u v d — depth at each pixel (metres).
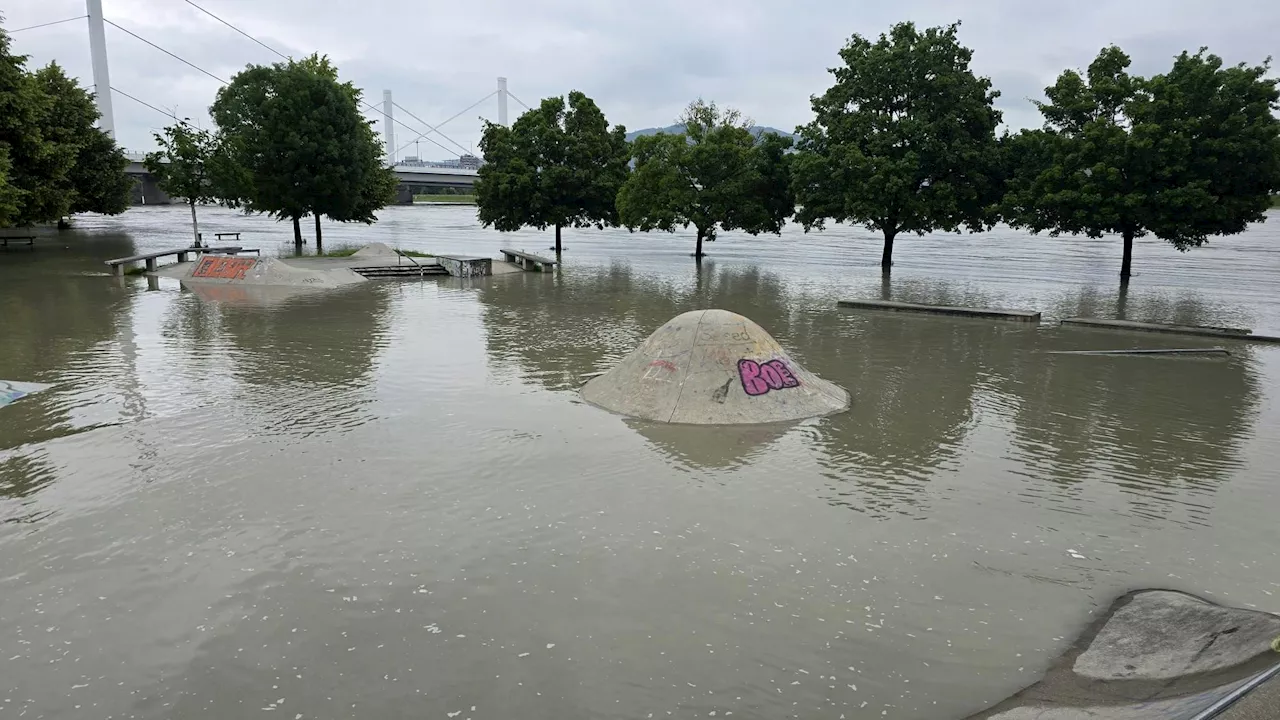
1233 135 21.70
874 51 27.22
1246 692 3.54
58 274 24.23
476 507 6.73
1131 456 8.28
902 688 4.39
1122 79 24.67
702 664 4.59
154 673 4.49
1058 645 4.82
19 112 25.73
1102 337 15.48
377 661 4.60
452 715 4.14
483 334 15.06
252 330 15.23
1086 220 23.42
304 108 31.88
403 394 10.43
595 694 4.32
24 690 4.32
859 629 4.97
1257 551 6.09
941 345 14.50
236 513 6.60
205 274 23.48
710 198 30.73
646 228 31.45
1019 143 26.44
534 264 28.42
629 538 6.16
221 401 10.02
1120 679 4.37
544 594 5.34
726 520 6.52
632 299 20.62
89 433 8.71
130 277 23.83
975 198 26.28
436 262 28.48
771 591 5.40
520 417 9.38
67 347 13.37
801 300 20.78
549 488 7.16
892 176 25.80
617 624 4.98
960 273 28.56
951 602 5.30
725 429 9.00
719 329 10.12
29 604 5.20
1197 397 10.76
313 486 7.19
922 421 9.47
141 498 6.91
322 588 5.40
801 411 9.59
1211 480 7.60
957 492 7.21
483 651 4.70
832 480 7.47
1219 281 25.91
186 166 32.12
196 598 5.28
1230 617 4.78
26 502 6.83
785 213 31.70
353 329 15.47
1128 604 5.25
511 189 31.69
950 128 26.14
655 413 9.38
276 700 4.26
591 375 11.60
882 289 23.56
